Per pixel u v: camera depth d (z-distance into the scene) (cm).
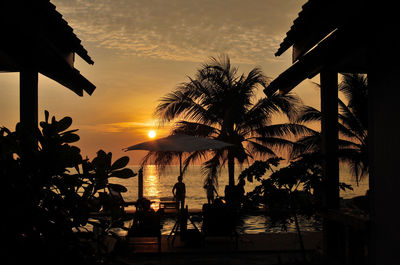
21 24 414
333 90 649
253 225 1261
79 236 191
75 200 189
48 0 425
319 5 546
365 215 520
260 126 1719
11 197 177
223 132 1689
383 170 435
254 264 706
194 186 5669
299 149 1773
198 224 1262
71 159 187
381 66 440
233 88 1709
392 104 417
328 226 621
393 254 413
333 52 582
